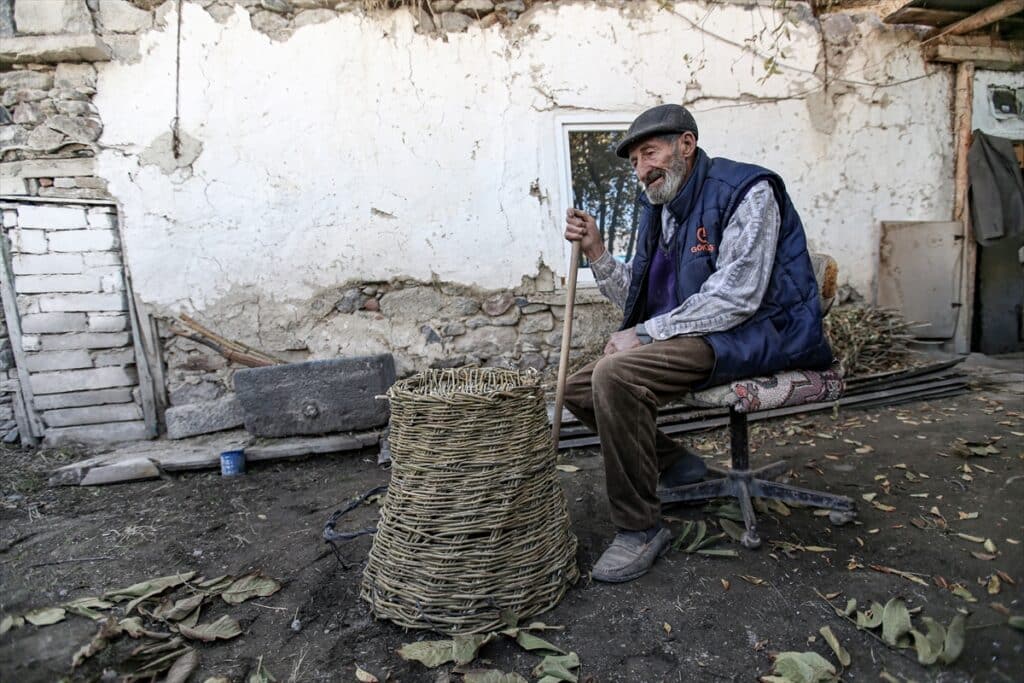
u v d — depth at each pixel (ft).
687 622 5.38
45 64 10.41
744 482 6.98
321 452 10.23
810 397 6.33
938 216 14.19
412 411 5.46
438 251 11.85
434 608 5.35
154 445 10.70
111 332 10.87
